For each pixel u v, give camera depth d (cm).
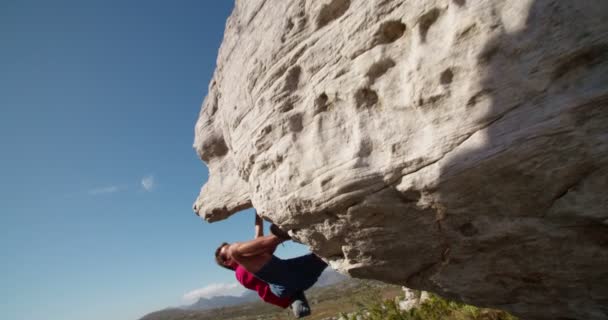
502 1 248
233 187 622
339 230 385
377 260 396
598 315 324
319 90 364
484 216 302
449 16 274
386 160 315
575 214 264
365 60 325
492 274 349
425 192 302
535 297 351
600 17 222
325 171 355
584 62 234
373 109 329
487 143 262
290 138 387
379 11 313
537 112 245
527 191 269
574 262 295
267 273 496
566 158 245
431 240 348
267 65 411
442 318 864
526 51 243
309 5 364
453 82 274
